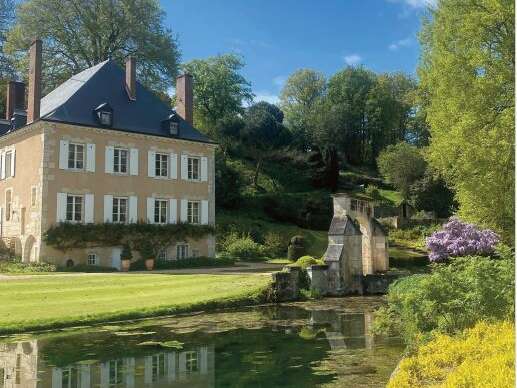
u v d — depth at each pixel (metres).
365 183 60.72
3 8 47.53
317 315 15.58
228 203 45.03
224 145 53.75
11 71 46.31
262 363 9.64
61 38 43.84
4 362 9.71
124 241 30.27
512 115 19.64
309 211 46.03
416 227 42.12
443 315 9.40
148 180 31.92
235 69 60.56
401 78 78.56
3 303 15.10
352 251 21.39
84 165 29.50
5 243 30.45
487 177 21.03
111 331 12.79
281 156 56.09
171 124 33.19
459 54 22.05
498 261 9.96
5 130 33.81
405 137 76.88
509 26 21.12
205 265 31.02
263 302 18.22
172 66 47.19
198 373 8.97
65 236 28.05
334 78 77.81
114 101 32.06
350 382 8.33
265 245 38.28
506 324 8.30
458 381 5.80
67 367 9.39
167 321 14.34
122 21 44.59
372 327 13.38
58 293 17.16
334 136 70.44
